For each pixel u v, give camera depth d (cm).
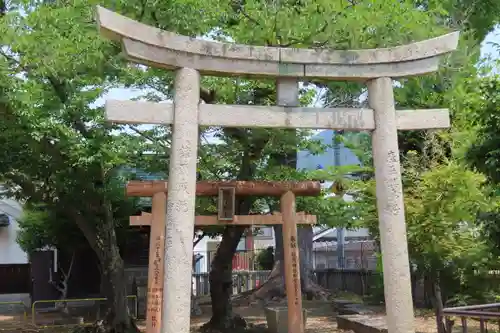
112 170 1399
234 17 1126
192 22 971
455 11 1488
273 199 1526
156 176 1722
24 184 1371
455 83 1109
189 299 712
